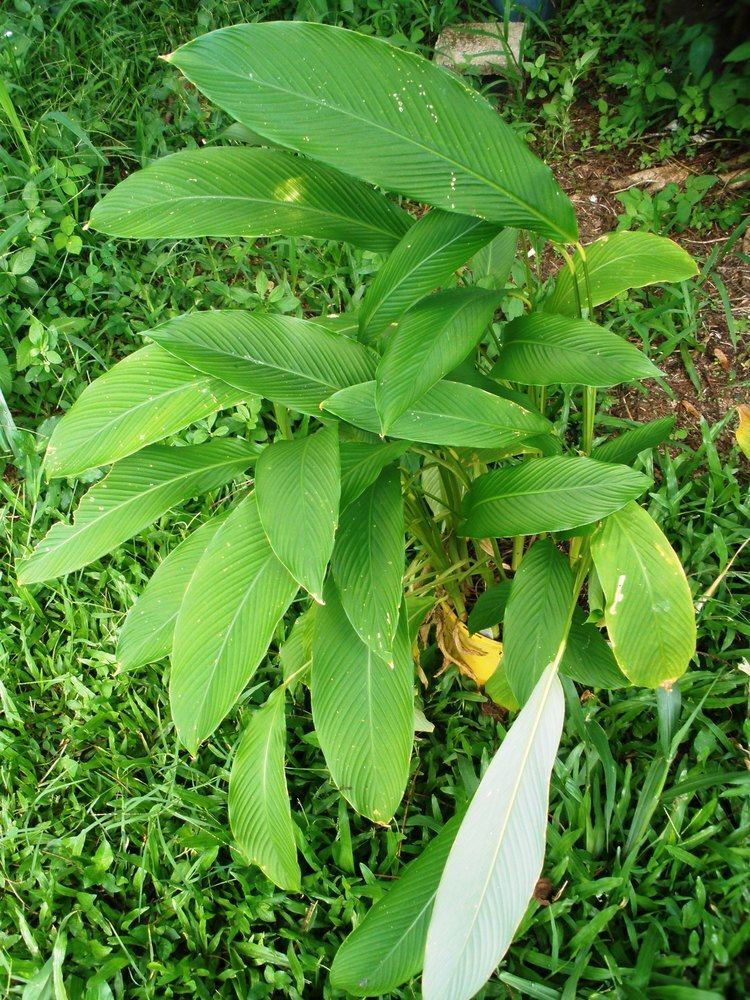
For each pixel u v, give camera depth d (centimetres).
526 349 113
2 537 157
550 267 182
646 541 109
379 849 130
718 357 169
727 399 165
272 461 104
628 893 120
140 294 179
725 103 189
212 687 105
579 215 191
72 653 146
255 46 95
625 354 107
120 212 109
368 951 107
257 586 107
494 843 100
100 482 120
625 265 120
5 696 139
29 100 197
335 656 112
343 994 116
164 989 120
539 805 103
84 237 179
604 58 215
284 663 129
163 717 142
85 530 120
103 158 183
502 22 218
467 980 97
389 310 107
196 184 110
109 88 208
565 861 119
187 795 131
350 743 111
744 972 112
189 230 109
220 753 136
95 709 140
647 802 124
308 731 141
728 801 127
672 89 193
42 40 208
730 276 178
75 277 178
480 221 107
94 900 125
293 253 176
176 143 201
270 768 117
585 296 121
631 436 121
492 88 216
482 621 125
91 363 174
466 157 99
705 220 183
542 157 204
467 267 171
